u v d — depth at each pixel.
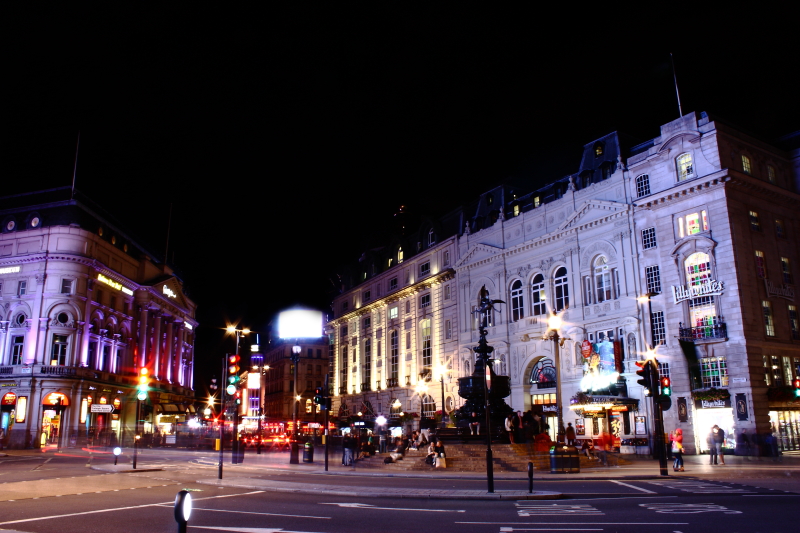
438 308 58.69
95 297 63.56
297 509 14.85
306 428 71.62
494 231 52.59
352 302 77.25
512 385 48.12
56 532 11.24
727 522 11.98
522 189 54.09
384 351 67.88
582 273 43.50
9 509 14.44
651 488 18.69
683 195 37.41
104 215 70.25
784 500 15.32
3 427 57.03
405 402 62.50
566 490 18.41
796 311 38.00
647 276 39.28
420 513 14.09
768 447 31.58
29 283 60.19
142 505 15.32
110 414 66.19
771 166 39.88
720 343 34.72
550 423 44.59
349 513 14.10
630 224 40.56
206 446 53.47
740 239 35.53
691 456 33.41
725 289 34.91
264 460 37.56
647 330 38.50
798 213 40.28
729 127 37.78
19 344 59.69
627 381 39.00
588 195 44.12
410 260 64.06
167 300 79.50
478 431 29.92
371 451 34.06
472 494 17.12
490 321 51.62
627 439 36.59
